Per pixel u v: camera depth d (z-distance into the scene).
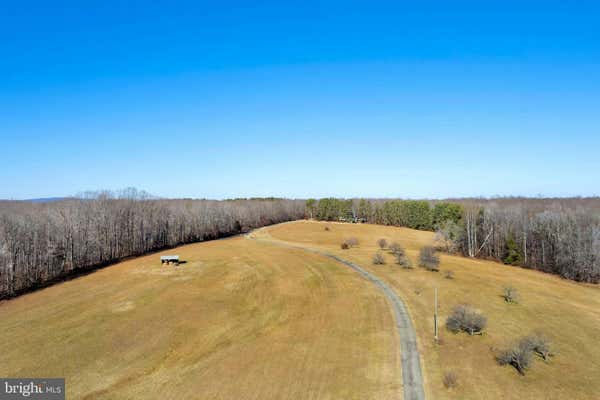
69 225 61.78
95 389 22.52
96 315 35.81
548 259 67.94
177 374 24.19
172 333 31.17
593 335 32.03
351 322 32.66
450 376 22.84
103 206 76.62
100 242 68.12
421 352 26.83
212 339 29.92
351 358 25.77
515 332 31.42
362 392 21.52
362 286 44.31
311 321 33.28
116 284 48.47
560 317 36.47
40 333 31.38
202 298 41.12
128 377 23.95
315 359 25.69
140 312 36.50
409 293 41.66
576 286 53.81
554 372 24.81
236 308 37.66
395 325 31.84
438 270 55.31
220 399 21.05
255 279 49.59
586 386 23.19
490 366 25.12
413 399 20.86
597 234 59.50
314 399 20.84
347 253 70.19
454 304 38.28
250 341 29.25
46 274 54.06
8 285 45.81
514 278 54.69
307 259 63.47
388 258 64.31
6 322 34.31
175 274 53.59
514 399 21.31
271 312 36.22
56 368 25.25
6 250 47.16
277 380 22.98
